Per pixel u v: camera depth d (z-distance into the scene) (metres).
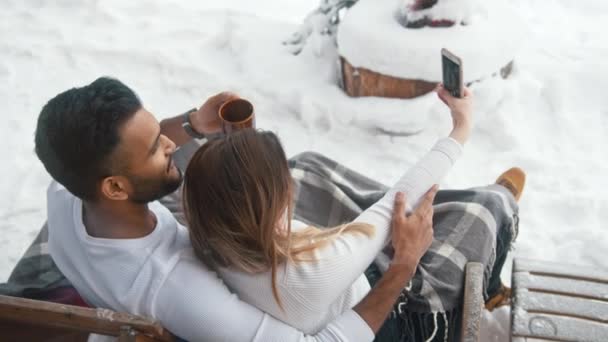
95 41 3.71
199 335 1.26
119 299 1.27
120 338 1.16
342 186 2.21
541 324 1.87
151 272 1.26
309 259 1.25
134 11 3.95
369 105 3.04
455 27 2.89
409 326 1.81
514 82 3.20
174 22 3.86
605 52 3.56
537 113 3.20
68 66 3.58
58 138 1.19
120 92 1.22
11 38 3.73
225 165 1.17
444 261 1.85
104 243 1.28
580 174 2.91
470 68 2.85
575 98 3.27
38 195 2.84
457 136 1.58
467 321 1.66
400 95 3.00
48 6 3.97
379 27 2.93
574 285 1.97
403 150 3.01
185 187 1.23
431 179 1.50
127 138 1.19
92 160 1.20
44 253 1.92
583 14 3.99
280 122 3.18
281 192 1.20
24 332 1.31
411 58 2.85
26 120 3.25
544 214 2.74
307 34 3.50
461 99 1.60
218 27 3.81
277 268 1.25
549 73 3.37
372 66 2.94
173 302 1.25
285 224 1.27
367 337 1.34
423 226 1.41
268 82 3.32
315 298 1.27
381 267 1.88
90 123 1.17
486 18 3.01
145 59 3.58
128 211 1.29
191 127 1.72
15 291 1.77
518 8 4.05
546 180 2.88
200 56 3.61
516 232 2.11
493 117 3.06
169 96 3.41
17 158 3.02
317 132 3.12
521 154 2.98
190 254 1.30
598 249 2.56
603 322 1.87
